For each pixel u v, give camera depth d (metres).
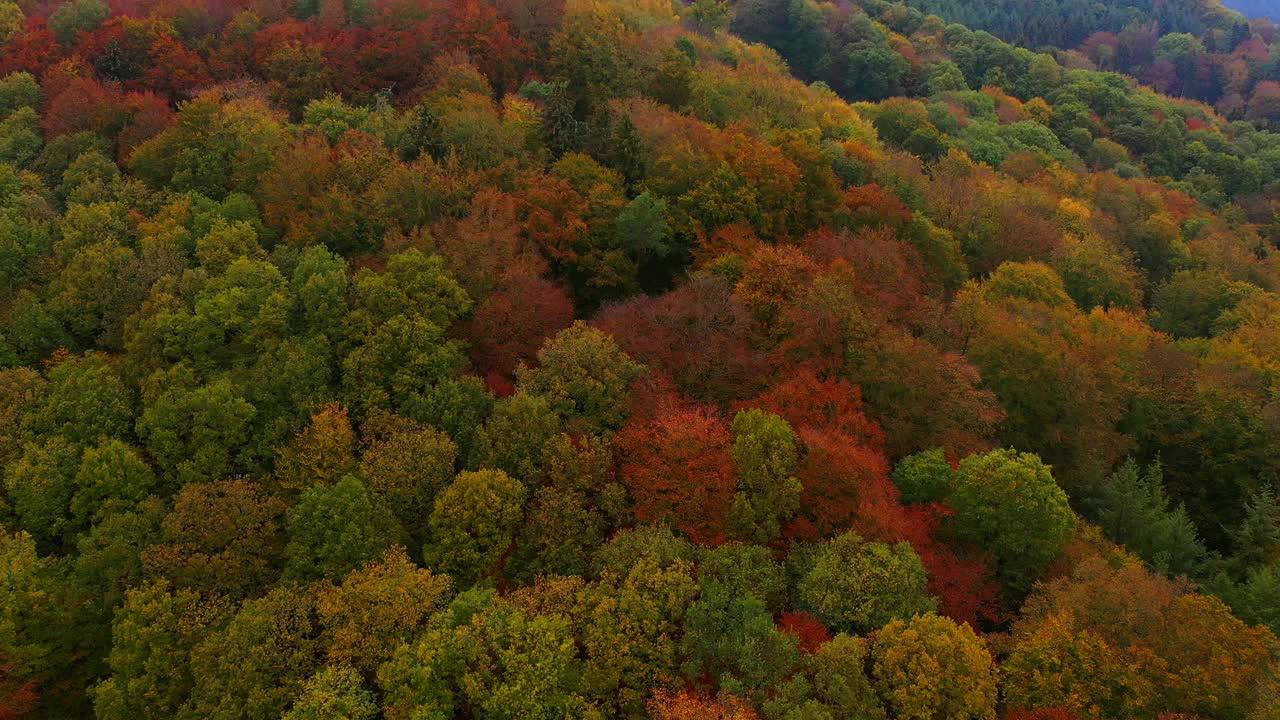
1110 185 112.69
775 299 55.59
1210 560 52.28
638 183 69.62
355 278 53.94
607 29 90.56
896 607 38.16
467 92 75.62
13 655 38.66
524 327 55.31
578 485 43.84
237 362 50.84
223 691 34.78
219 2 90.06
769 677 34.41
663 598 37.53
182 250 58.56
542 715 34.06
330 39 85.25
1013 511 43.31
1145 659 35.62
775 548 42.75
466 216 62.00
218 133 68.31
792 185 67.50
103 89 75.50
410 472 44.03
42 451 45.00
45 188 65.44
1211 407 62.31
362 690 34.69
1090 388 55.88
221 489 43.19
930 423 51.78
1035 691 35.69
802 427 45.75
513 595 38.56
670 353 53.78
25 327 53.53
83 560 40.69
